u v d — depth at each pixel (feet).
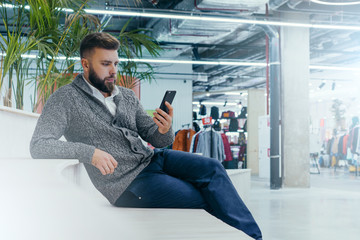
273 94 28.37
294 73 28.99
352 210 17.67
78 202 1.48
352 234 12.42
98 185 5.04
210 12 28.45
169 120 5.39
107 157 4.67
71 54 11.45
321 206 18.99
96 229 1.19
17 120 7.85
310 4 26.07
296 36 29.14
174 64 49.24
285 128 28.73
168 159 5.28
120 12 25.43
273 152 27.89
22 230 1.06
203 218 3.87
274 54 28.73
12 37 8.47
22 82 9.63
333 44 41.14
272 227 13.62
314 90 66.18
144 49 40.42
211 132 29.86
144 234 1.35
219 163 5.05
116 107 5.43
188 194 4.87
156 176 5.00
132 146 5.16
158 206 4.88
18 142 7.94
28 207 1.29
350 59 48.37
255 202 20.51
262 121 35.65
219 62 43.09
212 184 4.78
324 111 69.36
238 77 57.82
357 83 59.77
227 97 72.69
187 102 49.93
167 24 34.35
